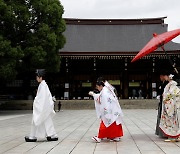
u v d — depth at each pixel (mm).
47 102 8500
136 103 34875
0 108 33594
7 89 38281
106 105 8641
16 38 25016
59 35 27406
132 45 43312
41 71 8711
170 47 40688
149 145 8055
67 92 37969
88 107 34312
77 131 11742
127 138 9523
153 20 46969
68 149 7473
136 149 7445
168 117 8758
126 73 38625
